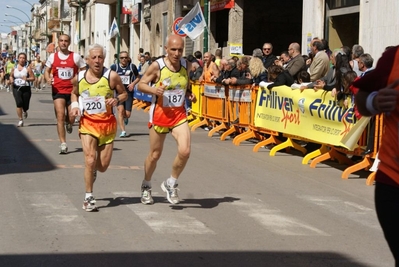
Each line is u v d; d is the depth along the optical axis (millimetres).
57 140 14617
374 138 10008
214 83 16391
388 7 17094
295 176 10664
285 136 12977
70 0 62719
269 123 13344
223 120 15836
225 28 29641
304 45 21297
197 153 13109
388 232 3984
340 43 20078
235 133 15750
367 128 10242
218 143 14789
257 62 13883
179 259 5941
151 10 39906
